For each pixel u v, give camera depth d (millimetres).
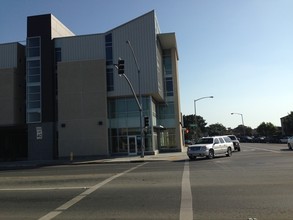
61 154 43031
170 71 54125
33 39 46156
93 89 43625
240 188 12070
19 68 46719
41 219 8789
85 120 43250
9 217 9117
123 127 44719
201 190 12000
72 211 9602
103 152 42562
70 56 45438
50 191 13242
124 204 10227
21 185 15445
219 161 26531
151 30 44812
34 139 44688
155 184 13914
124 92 44219
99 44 45281
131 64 44656
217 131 160750
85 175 18719
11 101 45000
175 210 9172
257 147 53312
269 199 10055
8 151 53688
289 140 41531
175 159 33062
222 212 8742
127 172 19672
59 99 43844
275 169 18031
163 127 51750
